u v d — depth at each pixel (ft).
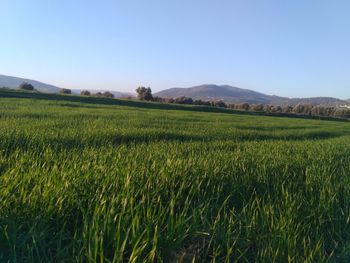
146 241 11.34
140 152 26.43
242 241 13.15
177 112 157.58
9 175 15.71
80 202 13.26
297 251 12.37
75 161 20.07
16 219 12.08
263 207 15.49
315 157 31.96
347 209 17.51
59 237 11.61
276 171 23.63
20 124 46.83
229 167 22.44
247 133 62.59
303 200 17.46
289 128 100.32
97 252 10.44
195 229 13.33
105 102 197.98
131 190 14.58
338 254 13.56
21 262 10.07
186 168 19.97
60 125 48.96
